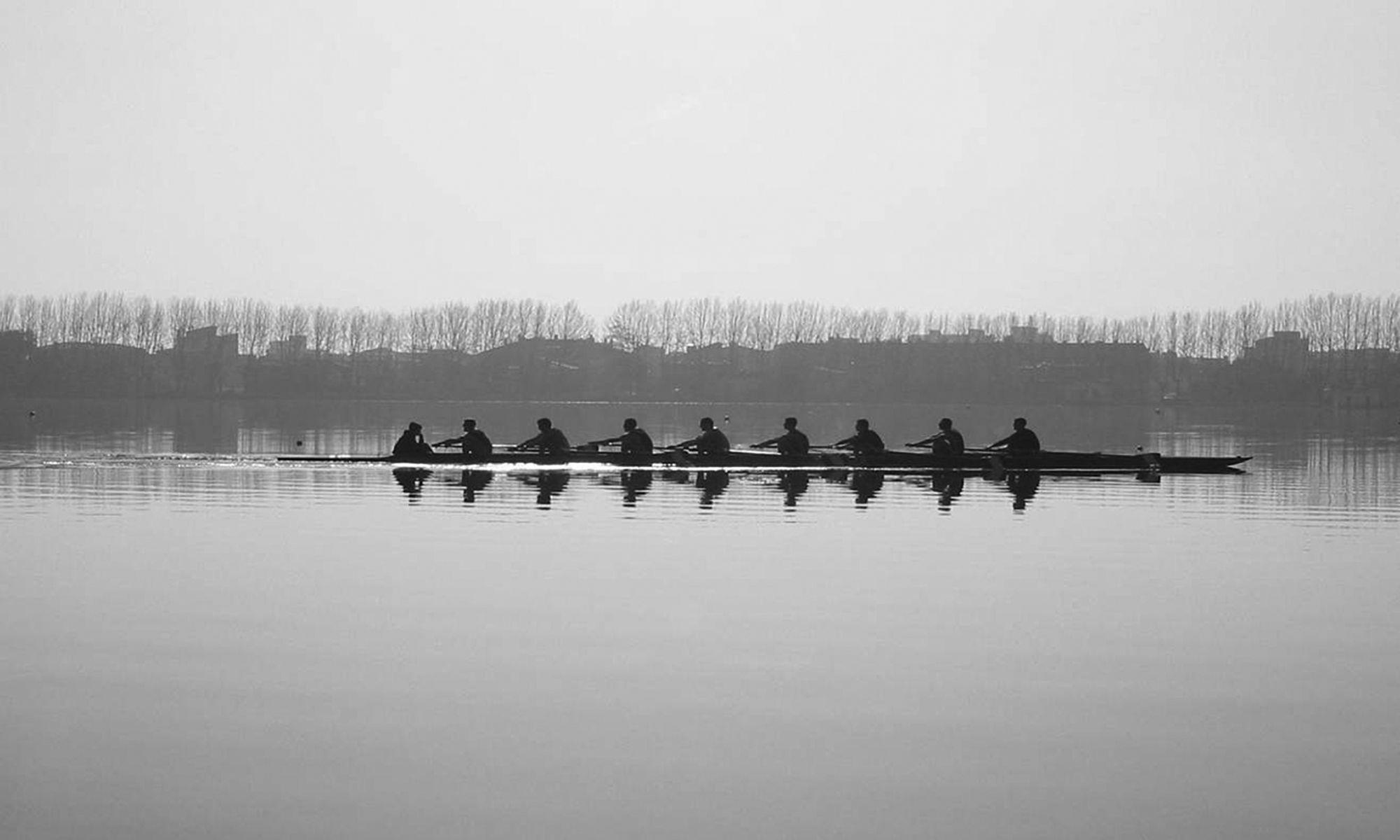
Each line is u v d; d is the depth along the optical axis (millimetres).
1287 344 165125
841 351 169250
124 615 18734
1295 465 54469
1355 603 20531
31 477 40969
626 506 33469
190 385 157875
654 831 11031
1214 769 12609
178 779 12133
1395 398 158250
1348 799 11852
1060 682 15625
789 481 42438
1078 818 11406
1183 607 20109
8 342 148250
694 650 16922
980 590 21344
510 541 26453
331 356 163125
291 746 13055
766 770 12492
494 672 15758
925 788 12055
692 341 174125
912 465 48719
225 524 29016
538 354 171375
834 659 16594
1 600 19750
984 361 165125
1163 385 167875
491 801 11664
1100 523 31016
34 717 13906
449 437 75250
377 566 23156
